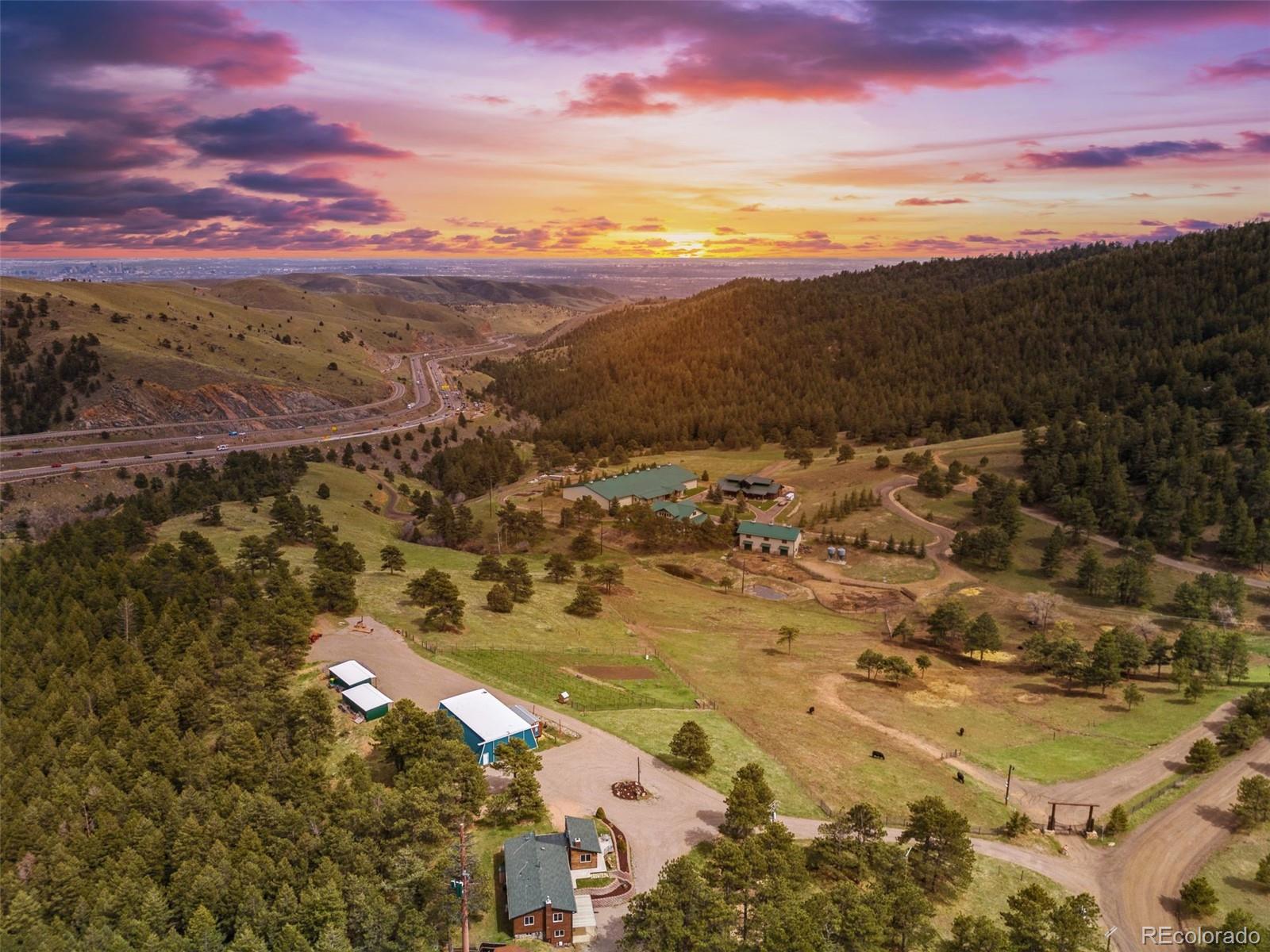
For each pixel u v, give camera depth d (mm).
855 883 66250
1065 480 185875
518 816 72125
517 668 107938
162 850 61812
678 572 176500
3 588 113812
